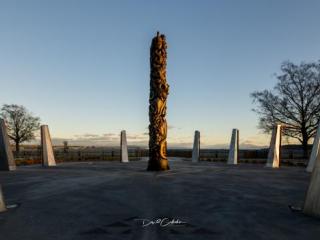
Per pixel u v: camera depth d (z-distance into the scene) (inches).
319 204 301.7
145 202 363.9
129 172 668.1
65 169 778.2
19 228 265.6
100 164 998.4
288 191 446.9
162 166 702.5
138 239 235.9
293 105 1625.2
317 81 1581.0
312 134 1585.9
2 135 759.7
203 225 273.4
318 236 245.3
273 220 291.6
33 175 628.1
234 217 301.0
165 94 697.0
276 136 918.4
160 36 696.4
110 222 281.9
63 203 359.3
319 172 310.0
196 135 1143.0
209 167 837.8
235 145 1047.0
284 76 1636.3
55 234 249.0
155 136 698.2
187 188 457.7
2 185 492.4
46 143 940.0
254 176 625.9
